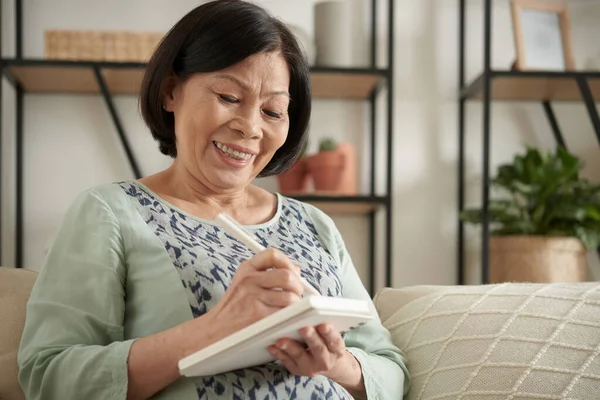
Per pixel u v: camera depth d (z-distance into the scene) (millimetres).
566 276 3352
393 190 3688
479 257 3691
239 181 1617
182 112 1609
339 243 1813
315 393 1502
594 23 3771
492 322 1703
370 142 3682
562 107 3746
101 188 1572
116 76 3367
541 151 3756
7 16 3537
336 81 3453
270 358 1380
